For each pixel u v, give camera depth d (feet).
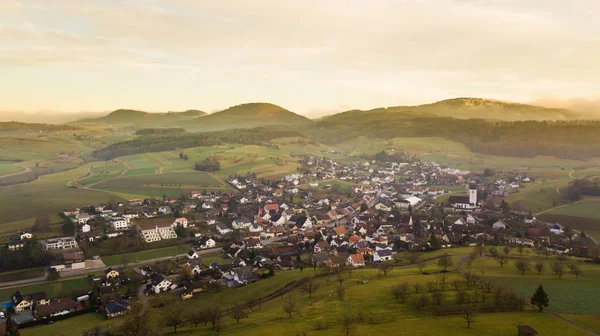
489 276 580.30
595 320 414.41
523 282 545.85
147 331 456.86
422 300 458.50
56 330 522.47
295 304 513.86
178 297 632.79
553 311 441.27
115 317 563.48
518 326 372.17
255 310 524.93
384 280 579.07
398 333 390.21
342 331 403.75
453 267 644.69
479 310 447.83
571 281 550.36
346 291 535.60
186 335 444.55
